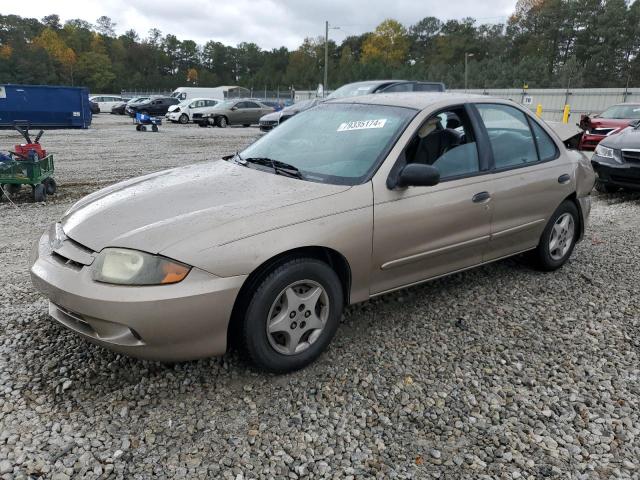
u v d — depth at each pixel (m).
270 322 2.97
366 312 3.97
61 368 3.13
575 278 4.71
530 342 3.57
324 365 3.24
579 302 4.21
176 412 2.78
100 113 45.34
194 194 3.21
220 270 2.72
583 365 3.30
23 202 8.05
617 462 2.48
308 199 3.12
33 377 3.04
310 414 2.78
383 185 3.36
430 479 2.36
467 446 2.57
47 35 107.75
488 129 4.11
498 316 3.94
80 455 2.45
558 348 3.50
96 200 3.40
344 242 3.14
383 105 3.95
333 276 3.17
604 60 76.69
